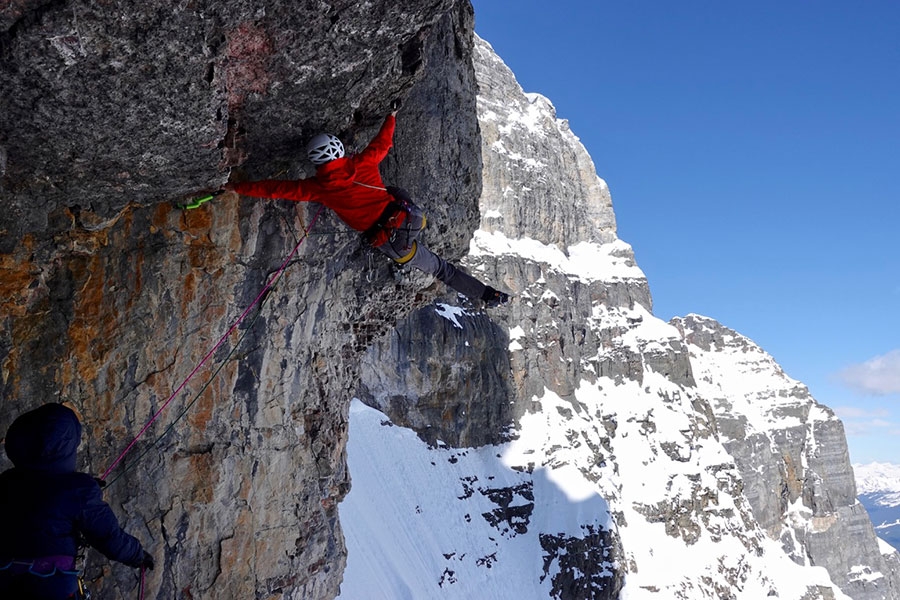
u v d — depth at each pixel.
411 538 59.31
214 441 8.45
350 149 8.32
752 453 130.62
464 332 73.88
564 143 122.81
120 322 7.64
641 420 93.19
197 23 5.39
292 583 9.48
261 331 8.70
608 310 105.44
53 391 7.29
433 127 10.17
